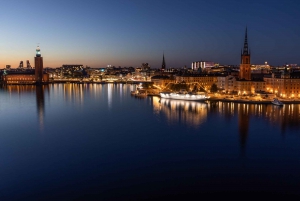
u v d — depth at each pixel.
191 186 85.19
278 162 103.12
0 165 102.81
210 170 96.56
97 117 195.75
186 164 102.00
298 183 86.44
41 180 90.00
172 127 159.38
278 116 187.75
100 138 137.75
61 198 79.06
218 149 118.19
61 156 111.69
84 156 111.31
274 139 131.75
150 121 177.88
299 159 106.00
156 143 127.88
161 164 102.25
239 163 102.50
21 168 99.69
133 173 94.56
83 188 84.38
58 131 153.50
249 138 134.00
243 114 196.88
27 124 173.62
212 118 183.75
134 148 120.88
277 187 84.06
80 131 152.88
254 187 84.12
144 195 80.25
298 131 146.12
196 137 137.12
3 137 142.12
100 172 95.56
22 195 80.75
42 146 125.88
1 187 85.56
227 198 78.19
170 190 82.88
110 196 79.81
